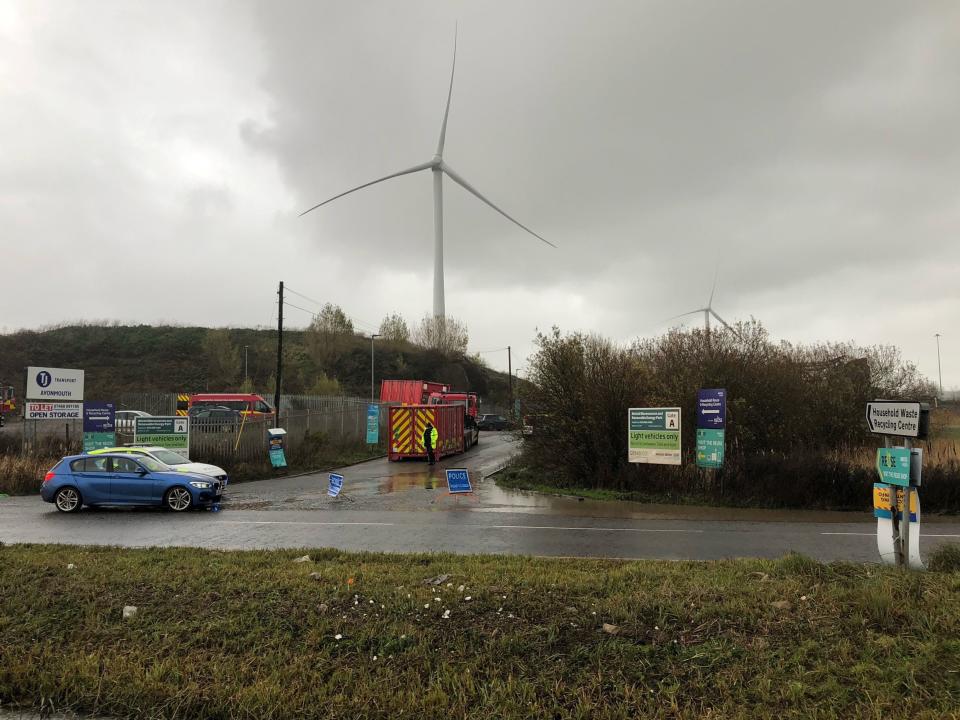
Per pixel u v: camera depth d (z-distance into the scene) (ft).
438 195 206.69
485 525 44.50
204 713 14.33
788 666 14.74
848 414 72.84
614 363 69.05
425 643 16.75
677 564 26.96
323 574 24.26
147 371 260.42
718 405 58.54
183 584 22.59
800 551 34.99
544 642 16.47
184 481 52.75
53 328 290.35
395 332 315.58
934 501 53.88
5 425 132.46
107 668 16.24
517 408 77.82
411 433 101.19
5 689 15.53
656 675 14.67
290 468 87.35
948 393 229.66
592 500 58.34
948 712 12.25
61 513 51.70
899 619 16.74
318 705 14.12
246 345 294.25
